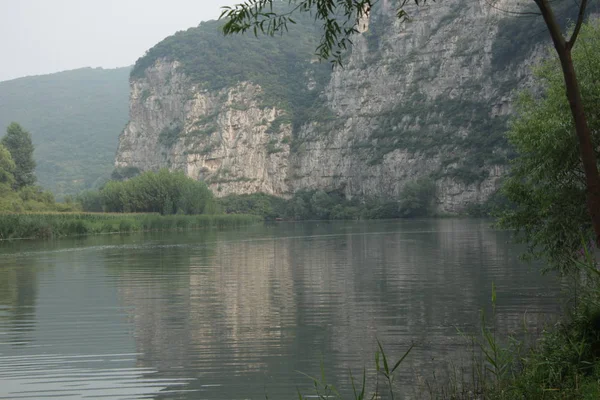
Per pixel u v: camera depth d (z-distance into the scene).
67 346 19.45
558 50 11.46
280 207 194.50
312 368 16.73
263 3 12.47
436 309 23.97
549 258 22.09
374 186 179.88
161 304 26.72
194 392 15.07
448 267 37.31
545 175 20.89
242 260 46.50
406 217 155.12
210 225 125.62
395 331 20.50
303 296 28.16
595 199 11.38
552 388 12.55
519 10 164.50
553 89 21.81
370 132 189.00
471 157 155.12
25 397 14.88
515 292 26.83
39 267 43.00
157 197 136.12
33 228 83.75
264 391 15.06
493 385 13.71
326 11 13.30
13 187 148.75
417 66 184.12
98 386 15.61
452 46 176.62
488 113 160.50
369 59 197.75
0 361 17.84
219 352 18.50
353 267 39.50
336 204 180.50
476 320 21.66
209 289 31.02
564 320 19.19
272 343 19.39
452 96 172.25
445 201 154.38
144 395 14.95
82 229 93.38
